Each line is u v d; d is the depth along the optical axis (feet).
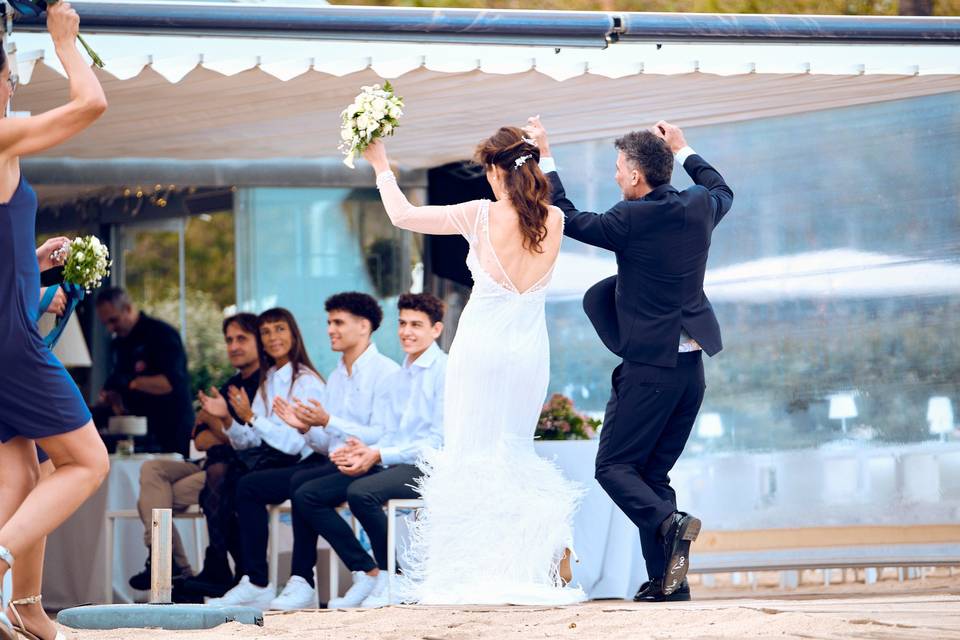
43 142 19.85
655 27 32.65
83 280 23.29
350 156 31.30
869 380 41.45
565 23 32.24
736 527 41.37
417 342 37.96
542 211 31.30
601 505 36.55
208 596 39.47
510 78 34.32
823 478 41.39
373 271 53.16
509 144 31.50
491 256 31.24
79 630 26.58
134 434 50.08
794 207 42.16
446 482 31.37
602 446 32.37
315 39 31.24
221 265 64.13
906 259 41.32
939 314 40.96
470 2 99.30
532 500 31.30
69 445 20.36
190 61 31.86
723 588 49.06
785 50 34.12
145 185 50.52
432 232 31.35
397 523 36.99
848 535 41.04
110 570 41.47
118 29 30.07
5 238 19.65
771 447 41.93
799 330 42.04
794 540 41.19
